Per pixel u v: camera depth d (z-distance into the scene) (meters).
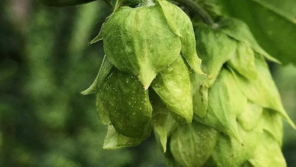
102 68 0.18
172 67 0.17
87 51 0.69
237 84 0.21
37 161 0.65
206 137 0.20
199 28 0.21
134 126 0.17
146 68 0.17
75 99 0.68
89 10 0.56
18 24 0.66
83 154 0.67
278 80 0.89
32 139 0.67
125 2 0.18
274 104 0.21
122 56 0.17
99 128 0.69
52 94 0.67
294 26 0.23
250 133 0.21
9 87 0.68
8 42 0.68
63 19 0.66
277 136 0.21
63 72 0.68
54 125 0.67
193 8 0.21
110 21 0.17
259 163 0.21
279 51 0.24
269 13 0.23
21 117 0.66
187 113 0.17
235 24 0.21
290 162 0.78
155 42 0.17
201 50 0.21
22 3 0.65
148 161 0.71
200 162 0.20
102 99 0.18
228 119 0.20
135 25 0.17
